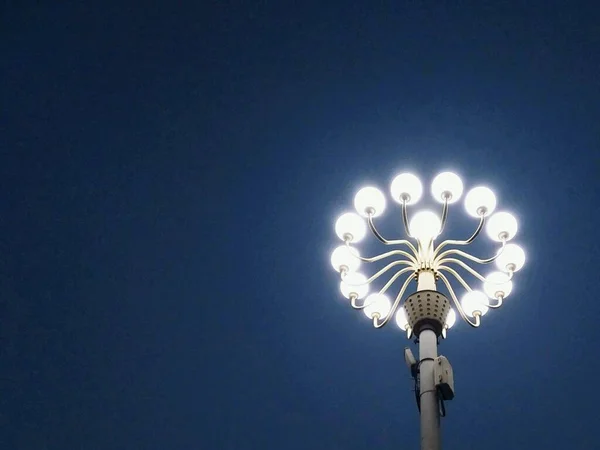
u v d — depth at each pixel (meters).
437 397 12.56
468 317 15.02
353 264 15.26
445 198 14.84
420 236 14.70
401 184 14.87
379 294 15.41
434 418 12.21
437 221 14.66
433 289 14.12
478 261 14.93
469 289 15.10
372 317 15.35
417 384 13.13
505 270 14.90
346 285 15.30
